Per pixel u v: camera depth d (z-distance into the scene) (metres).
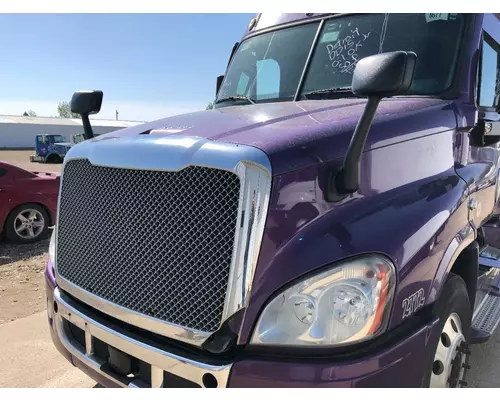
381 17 3.18
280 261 1.81
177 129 2.23
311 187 1.89
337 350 1.81
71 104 3.05
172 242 1.96
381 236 1.95
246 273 1.76
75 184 2.49
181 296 1.93
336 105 2.63
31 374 3.46
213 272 1.84
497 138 3.13
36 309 4.87
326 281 1.81
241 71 3.75
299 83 3.27
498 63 3.47
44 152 30.36
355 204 2.02
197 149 1.89
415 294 2.04
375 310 1.84
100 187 2.29
